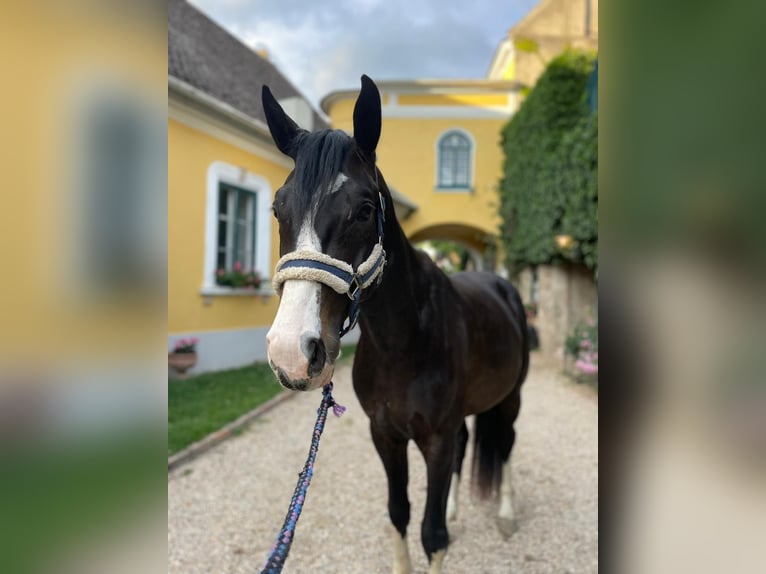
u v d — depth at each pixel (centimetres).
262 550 257
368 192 146
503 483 288
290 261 133
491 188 1343
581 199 715
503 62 1560
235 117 693
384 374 189
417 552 253
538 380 703
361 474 354
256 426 466
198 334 684
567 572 235
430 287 197
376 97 156
